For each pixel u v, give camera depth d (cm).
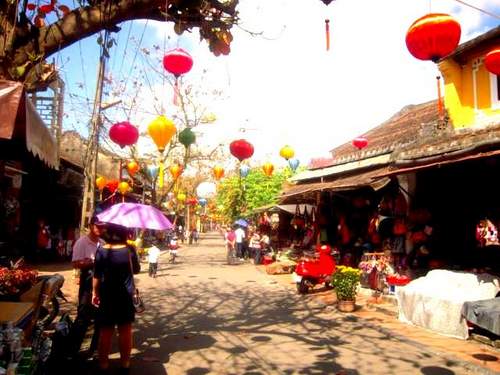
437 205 1078
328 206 1661
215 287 1453
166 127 653
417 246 1102
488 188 941
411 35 518
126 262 569
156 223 627
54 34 573
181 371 604
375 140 1669
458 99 1136
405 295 909
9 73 544
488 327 694
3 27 543
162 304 1131
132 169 1712
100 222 622
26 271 646
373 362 654
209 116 2117
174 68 590
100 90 1351
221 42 650
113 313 554
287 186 2120
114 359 651
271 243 2614
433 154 938
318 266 1304
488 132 916
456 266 983
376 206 1395
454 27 498
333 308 1074
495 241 889
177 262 2470
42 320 649
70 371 578
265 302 1177
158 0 596
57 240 2030
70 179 2048
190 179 3684
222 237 7075
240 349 718
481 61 1091
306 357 679
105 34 679
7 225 1495
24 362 404
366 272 1248
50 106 1631
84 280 652
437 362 654
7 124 374
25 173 1554
